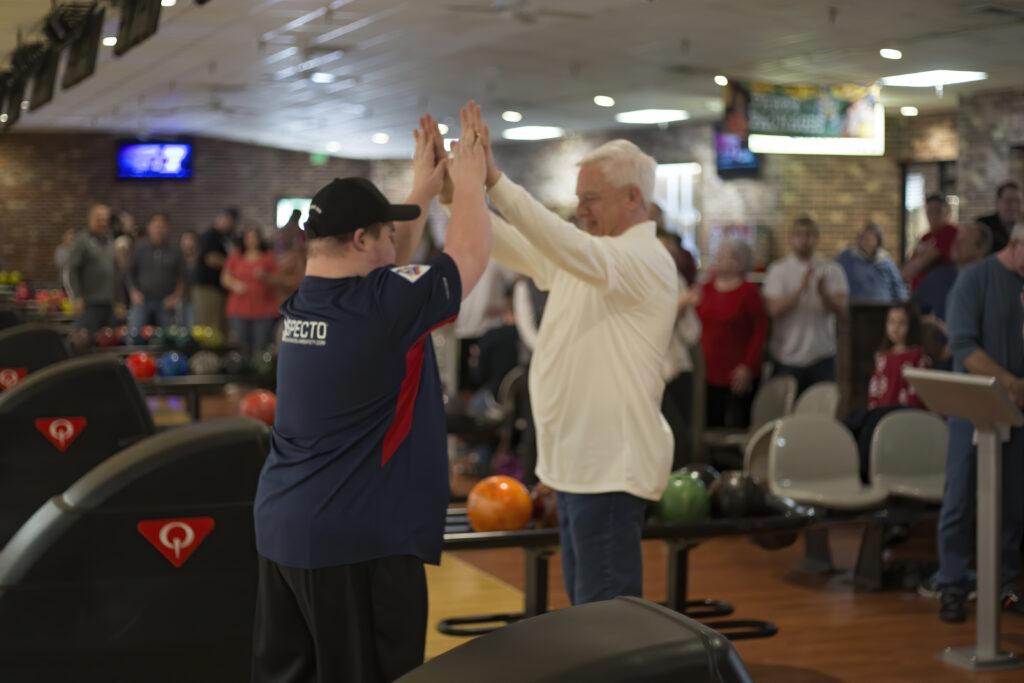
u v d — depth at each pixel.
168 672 2.94
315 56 10.56
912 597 4.82
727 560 5.49
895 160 12.63
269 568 2.23
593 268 2.68
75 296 10.38
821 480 5.24
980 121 9.59
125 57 10.95
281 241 11.30
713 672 1.44
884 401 5.89
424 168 2.47
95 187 19.50
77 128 18.72
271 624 2.28
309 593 2.15
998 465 3.86
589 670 1.40
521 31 8.70
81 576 2.87
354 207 2.18
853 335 7.81
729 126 9.49
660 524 3.67
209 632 2.94
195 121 17.16
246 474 2.95
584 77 11.10
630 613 1.54
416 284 2.17
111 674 2.89
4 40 9.85
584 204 2.96
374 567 2.15
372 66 11.02
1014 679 3.79
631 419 2.85
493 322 7.58
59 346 5.96
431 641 4.12
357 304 2.14
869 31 6.95
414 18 8.45
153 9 6.05
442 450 2.27
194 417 7.00
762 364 7.33
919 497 5.03
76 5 7.70
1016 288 4.35
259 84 12.71
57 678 2.87
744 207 14.23
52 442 3.96
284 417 2.22
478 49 9.71
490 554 5.56
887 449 5.30
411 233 2.44
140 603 2.90
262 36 9.59
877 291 9.94
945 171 12.66
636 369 2.85
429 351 2.29
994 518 3.88
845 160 13.34
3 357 5.85
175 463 2.91
